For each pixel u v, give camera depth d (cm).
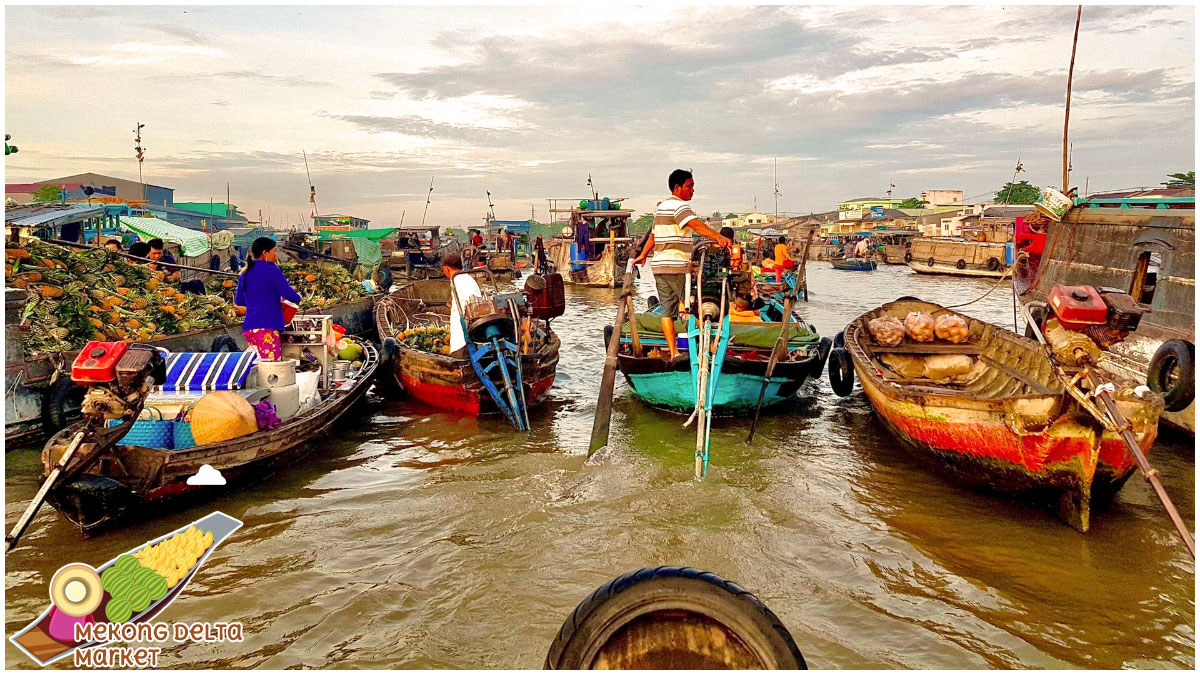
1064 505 640
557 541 612
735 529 638
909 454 850
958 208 7744
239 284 807
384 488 739
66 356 909
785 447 891
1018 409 619
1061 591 533
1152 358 862
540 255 2498
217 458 664
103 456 608
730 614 261
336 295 1928
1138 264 995
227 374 748
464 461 827
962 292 3066
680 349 991
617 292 3178
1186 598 521
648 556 585
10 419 838
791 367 979
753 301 1248
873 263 4738
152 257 1531
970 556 589
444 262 1044
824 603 517
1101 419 539
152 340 1089
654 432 955
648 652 265
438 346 1143
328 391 945
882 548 604
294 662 448
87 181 4981
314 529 639
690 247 876
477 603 514
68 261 1178
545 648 458
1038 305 669
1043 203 1247
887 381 815
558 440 915
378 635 477
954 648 461
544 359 1087
